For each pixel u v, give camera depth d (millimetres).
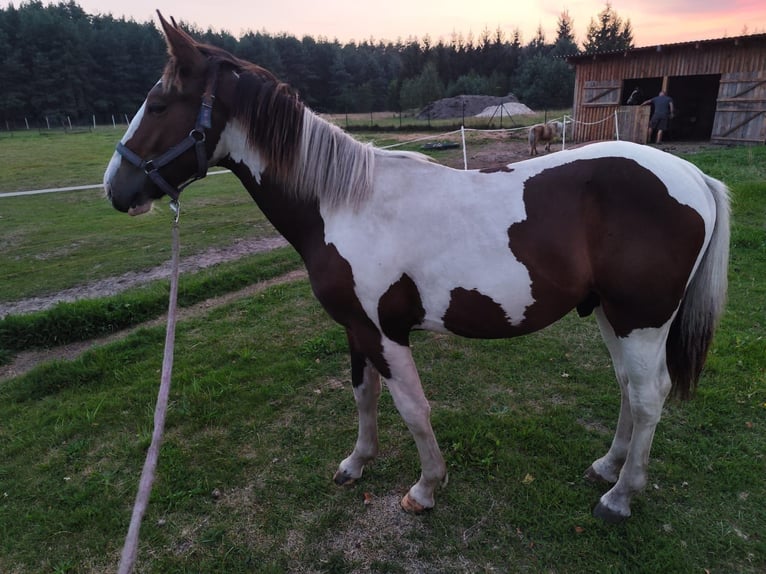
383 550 2049
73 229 7824
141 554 2090
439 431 2738
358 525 2176
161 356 3721
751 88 12492
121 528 2232
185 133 1861
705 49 13039
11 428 3006
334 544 2090
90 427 2938
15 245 6965
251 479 2473
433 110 34875
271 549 2082
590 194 1753
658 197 1715
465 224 1787
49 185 12148
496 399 3020
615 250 1735
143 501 1629
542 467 2443
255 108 1857
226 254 6203
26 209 9562
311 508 2283
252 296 4785
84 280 5445
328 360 3559
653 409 1908
